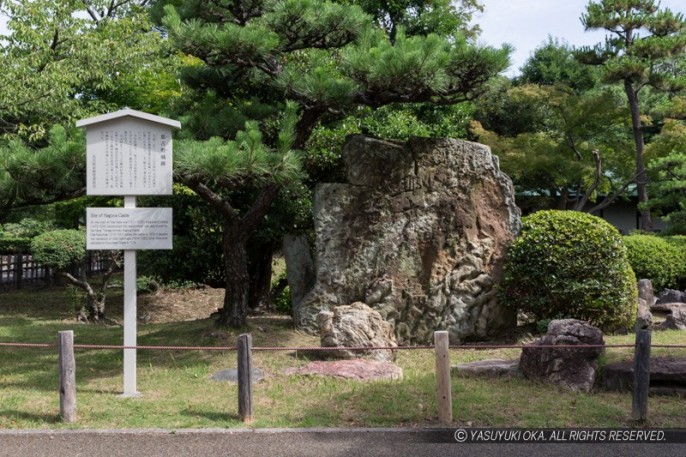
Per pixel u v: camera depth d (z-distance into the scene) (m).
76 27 13.16
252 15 9.62
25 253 18.52
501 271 9.82
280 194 11.15
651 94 22.70
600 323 9.41
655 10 17.17
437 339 5.86
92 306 12.73
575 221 9.55
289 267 10.62
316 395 6.68
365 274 9.73
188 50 8.59
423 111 13.88
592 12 17.45
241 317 9.89
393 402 6.40
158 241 6.86
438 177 9.91
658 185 16.83
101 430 5.67
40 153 7.32
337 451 5.23
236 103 10.57
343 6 8.84
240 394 5.94
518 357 8.46
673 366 6.75
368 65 8.27
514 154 18.16
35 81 12.08
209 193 9.14
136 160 6.87
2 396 6.82
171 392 6.96
